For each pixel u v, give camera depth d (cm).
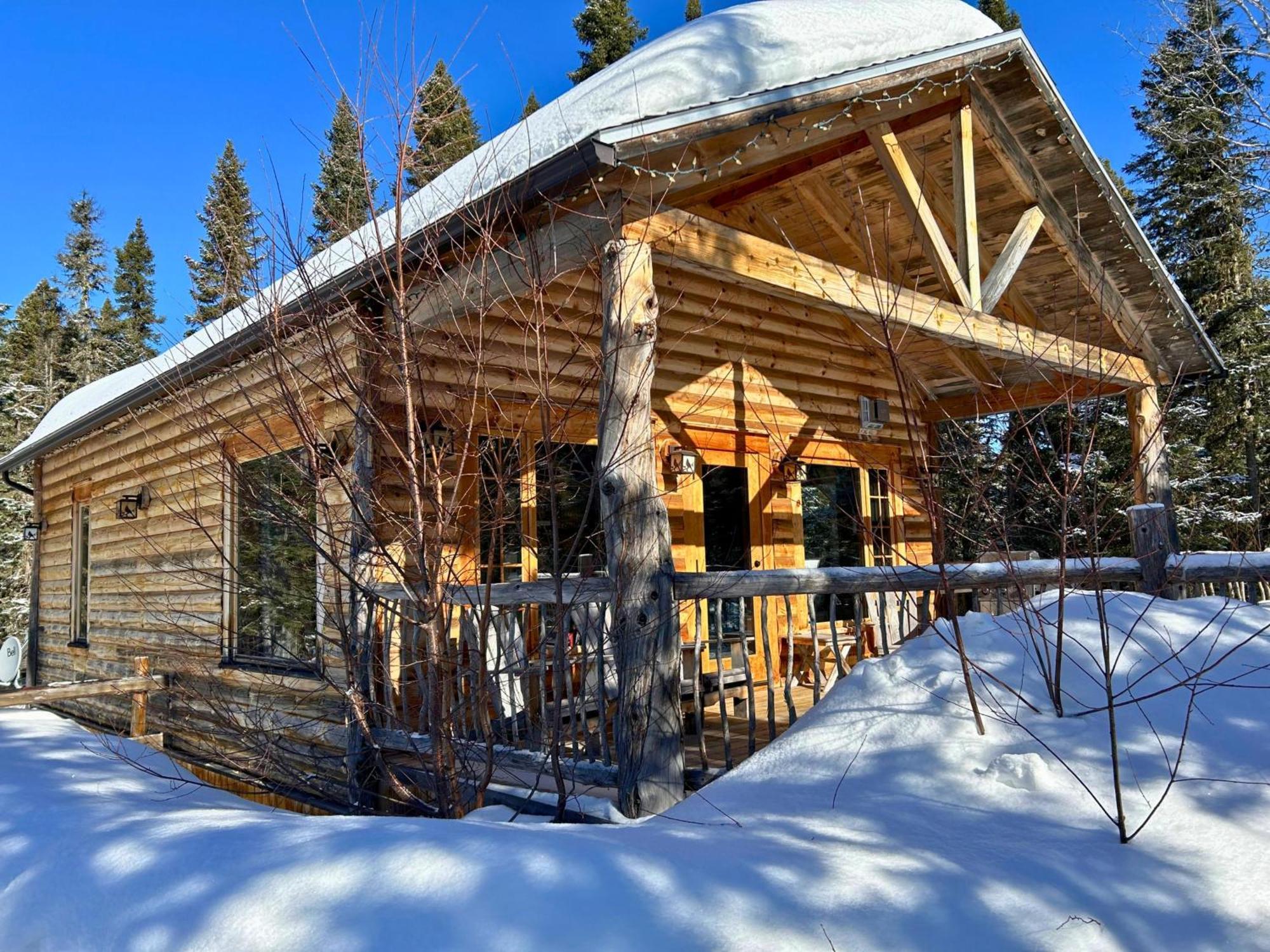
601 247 397
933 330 547
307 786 600
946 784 336
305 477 457
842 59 496
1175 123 1612
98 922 252
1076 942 232
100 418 875
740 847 280
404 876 241
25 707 964
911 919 237
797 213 738
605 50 2245
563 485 655
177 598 812
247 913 232
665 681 367
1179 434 1694
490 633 571
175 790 466
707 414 763
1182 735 350
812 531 866
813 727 394
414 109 429
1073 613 475
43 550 1194
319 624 597
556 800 382
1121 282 733
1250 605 500
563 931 218
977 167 669
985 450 494
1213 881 263
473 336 505
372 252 486
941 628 461
